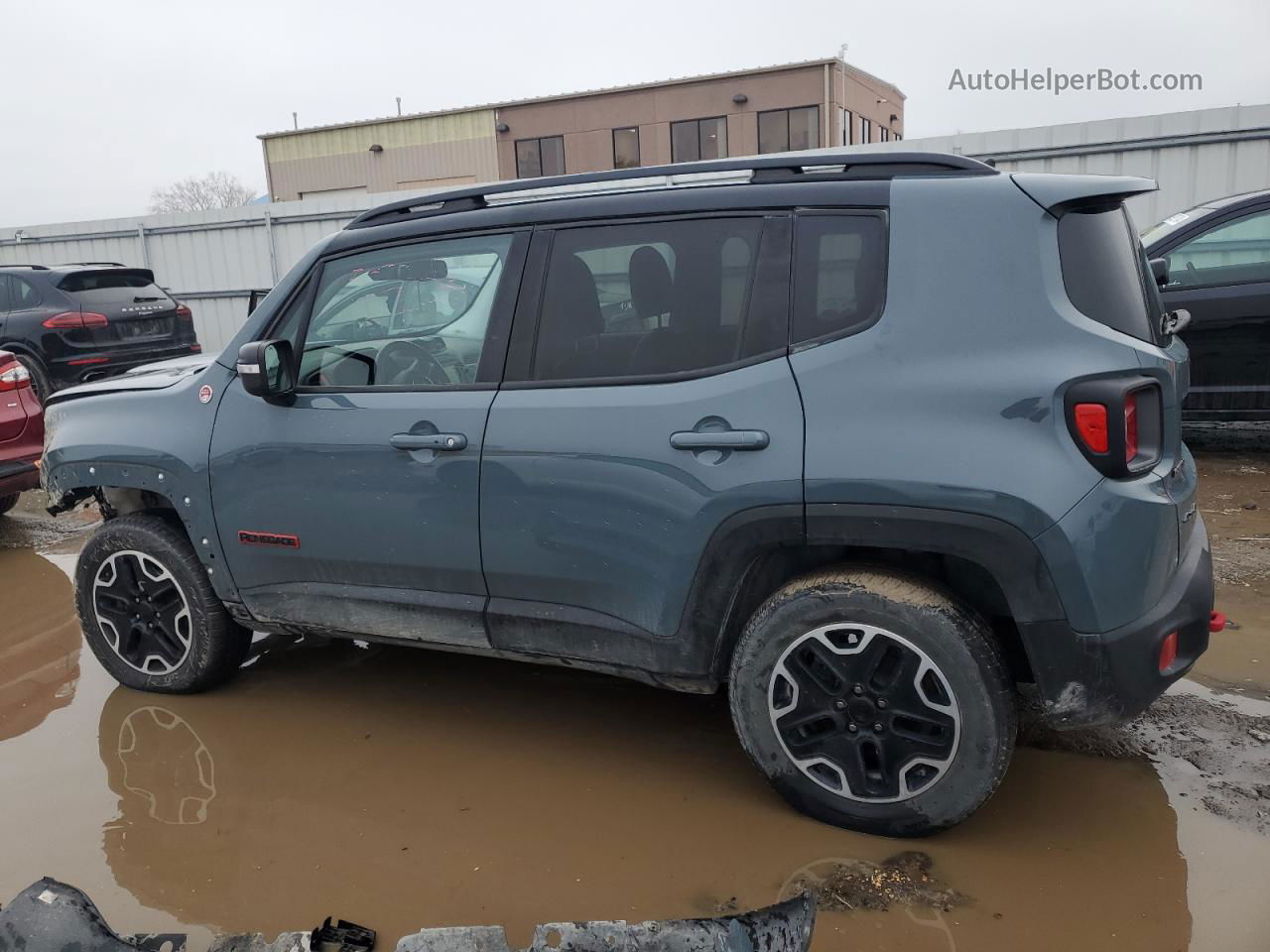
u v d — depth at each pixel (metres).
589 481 2.69
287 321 3.30
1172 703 3.24
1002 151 11.28
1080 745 3.01
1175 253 6.45
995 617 2.57
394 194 15.18
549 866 2.51
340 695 3.62
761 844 2.56
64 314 9.52
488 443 2.82
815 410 2.44
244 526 3.27
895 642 2.40
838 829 2.61
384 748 3.20
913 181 2.50
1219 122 10.38
